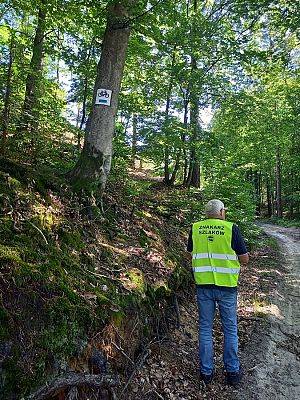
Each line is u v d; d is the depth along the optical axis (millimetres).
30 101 6867
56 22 8062
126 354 3596
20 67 6473
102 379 2961
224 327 4141
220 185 10594
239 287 7645
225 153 11352
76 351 3023
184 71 10969
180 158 11539
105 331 3385
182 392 3727
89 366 3100
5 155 5633
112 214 5926
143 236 5910
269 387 4145
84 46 9000
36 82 7047
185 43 9586
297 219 27188
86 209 5250
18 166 4797
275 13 8469
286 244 14742
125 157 8648
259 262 10273
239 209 10797
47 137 7445
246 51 9836
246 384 4129
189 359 4355
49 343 2844
